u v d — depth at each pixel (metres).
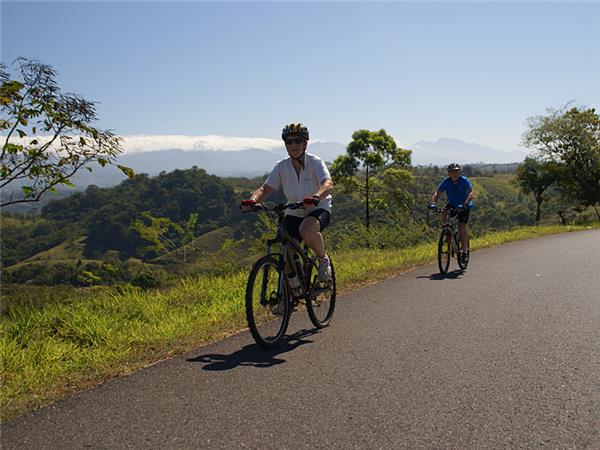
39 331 5.28
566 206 49.69
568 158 47.88
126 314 6.10
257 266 4.64
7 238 116.31
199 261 8.83
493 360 4.09
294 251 5.12
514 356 4.19
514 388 3.49
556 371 3.81
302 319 5.76
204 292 7.47
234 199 123.38
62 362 4.28
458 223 9.71
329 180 5.03
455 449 2.67
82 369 4.09
